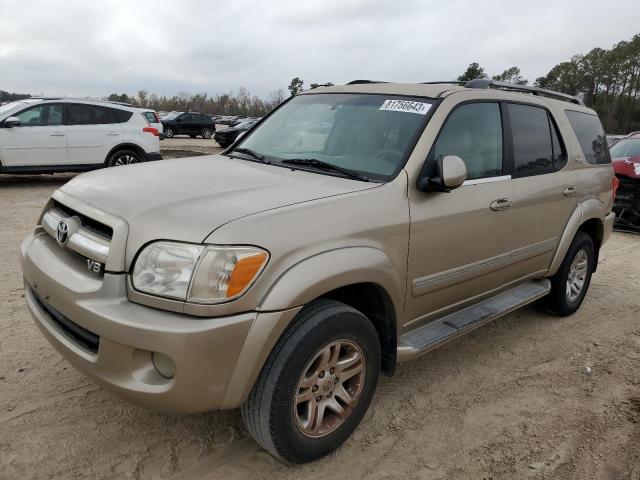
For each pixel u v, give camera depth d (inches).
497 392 139.2
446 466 108.9
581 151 182.9
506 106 150.4
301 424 100.4
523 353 163.5
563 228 173.8
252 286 87.7
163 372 89.1
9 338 149.6
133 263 89.3
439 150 125.3
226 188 106.0
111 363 89.2
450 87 139.6
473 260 135.6
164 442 110.5
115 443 109.0
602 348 170.4
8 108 405.7
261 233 90.0
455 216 125.6
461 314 142.0
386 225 109.1
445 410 129.1
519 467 110.0
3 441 106.8
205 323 84.8
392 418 124.4
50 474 98.9
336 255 97.6
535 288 170.7
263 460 107.1
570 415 130.3
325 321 97.0
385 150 123.8
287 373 93.6
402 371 147.3
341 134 134.6
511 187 145.5
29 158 404.8
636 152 370.3
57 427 112.5
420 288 121.5
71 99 426.0
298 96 165.0
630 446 119.1
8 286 189.0
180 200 97.6
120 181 112.5
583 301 215.3
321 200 102.7
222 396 89.3
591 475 109.0
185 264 86.0
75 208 103.9
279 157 137.7
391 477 104.7
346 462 108.1
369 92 145.0
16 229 274.5
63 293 94.4
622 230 365.1
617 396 140.4
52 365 136.8
